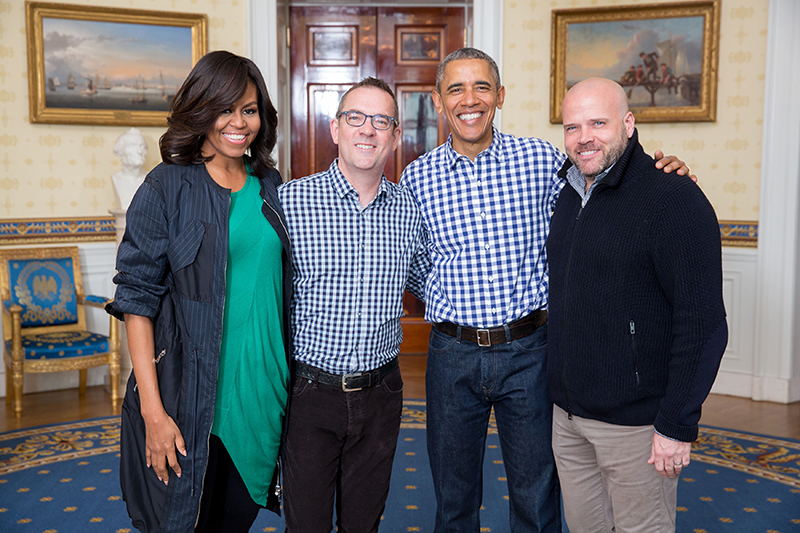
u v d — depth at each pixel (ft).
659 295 5.91
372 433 6.51
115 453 12.15
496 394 7.14
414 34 19.12
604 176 6.12
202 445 5.77
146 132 16.44
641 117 16.26
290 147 19.30
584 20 16.29
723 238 16.01
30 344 14.39
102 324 16.66
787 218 15.19
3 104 15.38
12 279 15.16
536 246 7.27
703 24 15.56
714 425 13.97
